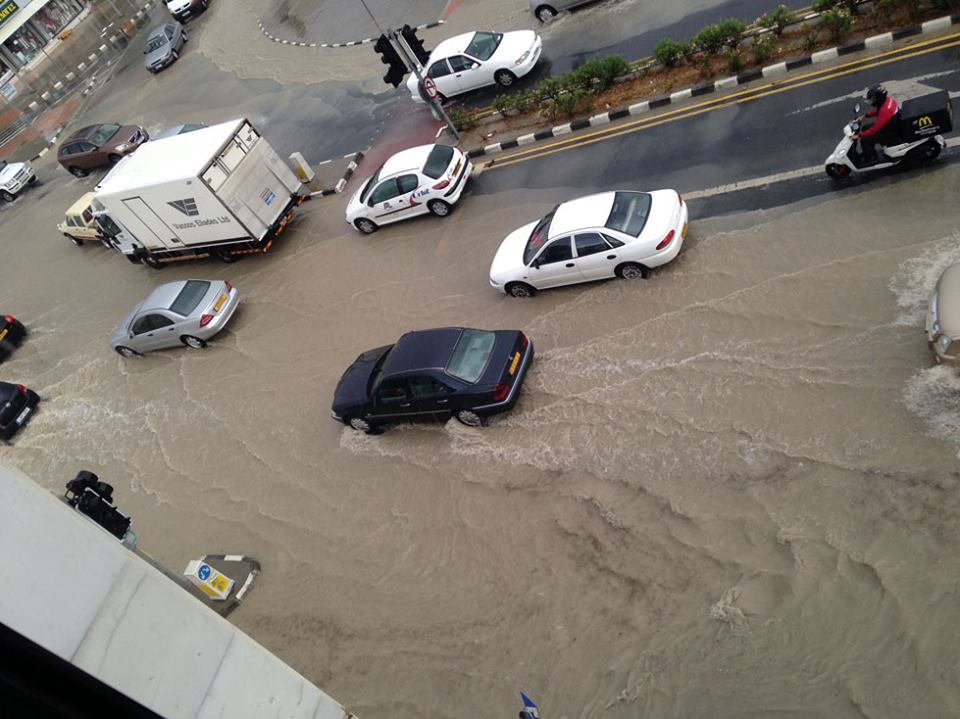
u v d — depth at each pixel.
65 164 28.16
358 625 10.31
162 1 40.44
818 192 12.55
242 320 17.78
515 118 19.17
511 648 9.10
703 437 10.10
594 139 16.98
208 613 4.28
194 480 14.27
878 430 8.98
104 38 40.47
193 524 13.31
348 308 16.31
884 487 8.42
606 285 13.26
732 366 10.75
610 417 11.12
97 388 18.19
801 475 9.02
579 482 10.55
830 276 11.12
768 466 9.33
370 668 9.73
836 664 7.31
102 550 3.76
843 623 7.56
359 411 12.79
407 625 9.98
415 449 12.59
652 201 12.80
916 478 8.33
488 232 15.99
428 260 16.28
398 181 16.89
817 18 16.05
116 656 3.70
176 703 3.96
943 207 11.19
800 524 8.56
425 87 17.97
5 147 35.53
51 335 21.06
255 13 33.91
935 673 6.86
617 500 10.03
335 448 13.45
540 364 12.55
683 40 18.17
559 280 13.40
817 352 10.25
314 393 14.73
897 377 9.41
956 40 13.70
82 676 3.55
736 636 7.97
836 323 10.47
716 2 19.11
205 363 17.12
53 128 34.16
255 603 11.37
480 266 15.30
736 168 13.96
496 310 14.13
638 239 12.31
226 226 18.09
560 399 11.86
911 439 8.71
